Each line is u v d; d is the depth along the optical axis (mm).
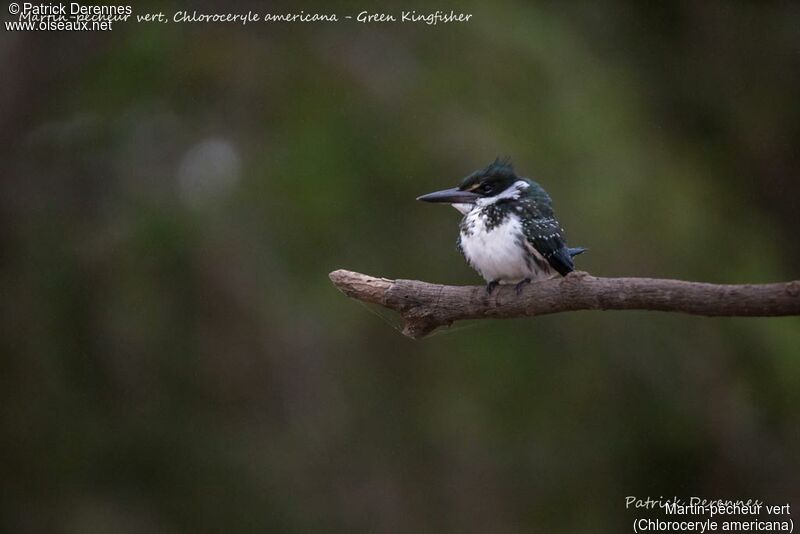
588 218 12258
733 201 15609
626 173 12750
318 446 12555
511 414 12656
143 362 12602
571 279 6258
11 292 12680
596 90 13602
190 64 13102
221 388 12602
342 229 12344
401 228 12352
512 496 12695
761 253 14156
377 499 12500
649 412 12719
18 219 12875
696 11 17203
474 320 6883
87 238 12695
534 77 13242
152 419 12680
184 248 12398
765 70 17266
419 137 12562
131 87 13086
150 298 12484
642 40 16578
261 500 12492
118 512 12602
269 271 12398
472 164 12359
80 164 12961
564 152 12695
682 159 14625
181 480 12578
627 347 12695
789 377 12812
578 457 12781
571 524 12766
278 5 13430
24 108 13086
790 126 17172
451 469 12641
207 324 12484
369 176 12461
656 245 12484
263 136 12812
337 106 12812
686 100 16719
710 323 12805
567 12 15305
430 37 13391
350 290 6961
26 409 12656
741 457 12938
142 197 12656
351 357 12547
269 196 12484
